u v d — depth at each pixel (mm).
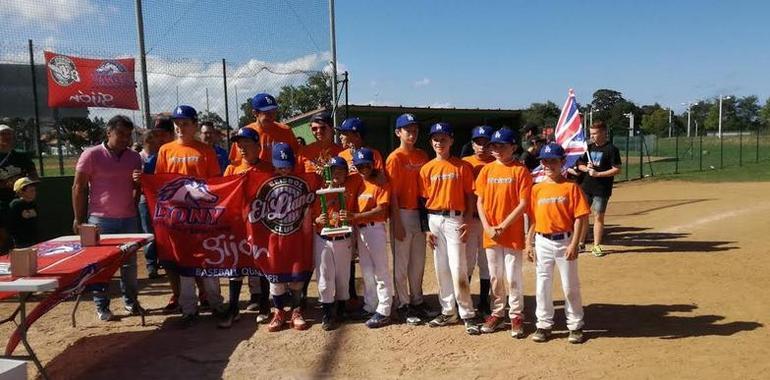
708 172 23516
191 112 5273
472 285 6441
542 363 4051
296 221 4969
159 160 5371
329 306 4969
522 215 4570
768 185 18000
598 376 3783
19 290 3240
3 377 3031
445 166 4766
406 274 5203
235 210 5082
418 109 17203
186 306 5199
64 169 10203
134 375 4055
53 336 4984
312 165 5359
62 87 8672
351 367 4102
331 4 10211
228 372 4070
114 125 5246
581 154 7746
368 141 18125
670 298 5566
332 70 10312
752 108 112938
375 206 4941
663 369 3857
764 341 4305
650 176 22172
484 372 3928
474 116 18797
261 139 5539
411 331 4871
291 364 4188
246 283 6895
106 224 5320
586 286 6141
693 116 112938
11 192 6227
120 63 8844
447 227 4766
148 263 7242
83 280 3812
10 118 9828
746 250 7754
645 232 9625
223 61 9562
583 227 4320
